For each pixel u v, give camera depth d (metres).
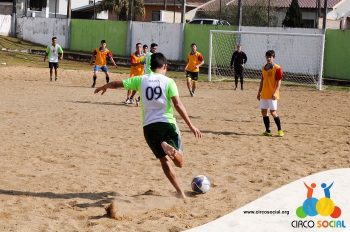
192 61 23.23
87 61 42.69
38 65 36.06
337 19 51.81
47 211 7.30
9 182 8.67
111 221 6.94
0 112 16.36
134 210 7.46
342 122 17.02
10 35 52.34
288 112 19.22
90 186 8.59
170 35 42.84
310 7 51.69
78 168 9.77
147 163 10.31
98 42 47.12
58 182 8.77
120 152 11.25
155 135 7.69
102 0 60.03
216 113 18.22
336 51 35.06
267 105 13.85
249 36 38.44
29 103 18.81
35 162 10.12
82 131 13.63
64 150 11.27
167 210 7.50
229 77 35.97
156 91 7.67
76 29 48.62
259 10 49.53
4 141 12.01
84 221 6.95
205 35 40.97
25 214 7.12
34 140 12.24
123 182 8.91
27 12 57.72
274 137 13.80
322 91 28.25
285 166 10.36
